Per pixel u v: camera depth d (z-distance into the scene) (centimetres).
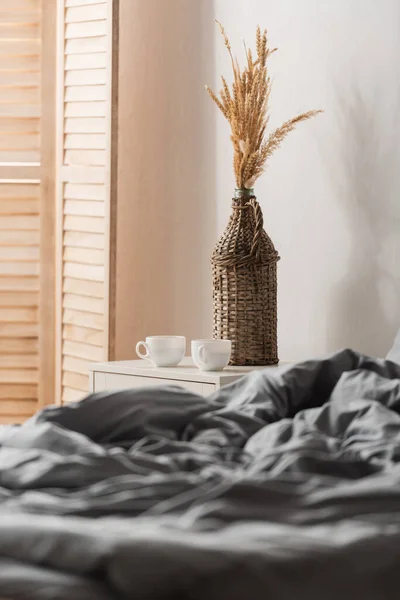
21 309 397
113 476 151
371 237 325
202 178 379
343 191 332
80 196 384
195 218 382
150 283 397
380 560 110
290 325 350
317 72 339
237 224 318
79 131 384
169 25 387
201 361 296
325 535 115
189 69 382
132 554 103
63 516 130
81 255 385
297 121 320
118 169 404
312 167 341
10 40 394
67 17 388
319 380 219
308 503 128
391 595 108
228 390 222
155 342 308
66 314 393
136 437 191
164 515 127
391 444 168
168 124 389
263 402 211
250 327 313
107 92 371
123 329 405
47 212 395
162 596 102
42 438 170
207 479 144
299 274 346
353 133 329
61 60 389
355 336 330
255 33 358
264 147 319
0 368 399
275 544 109
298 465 153
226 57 369
